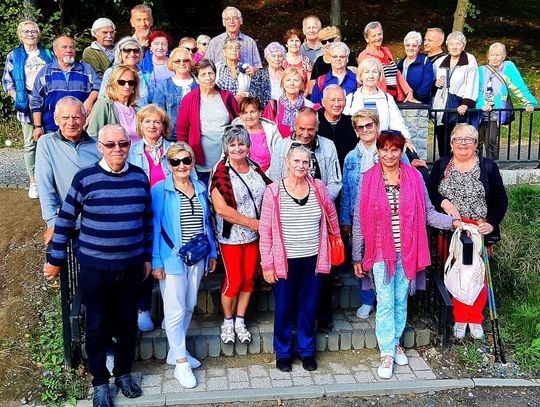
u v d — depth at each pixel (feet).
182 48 18.66
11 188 24.89
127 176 13.44
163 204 14.42
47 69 20.33
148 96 18.84
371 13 61.00
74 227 13.66
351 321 17.28
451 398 14.88
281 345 15.56
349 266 18.74
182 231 14.51
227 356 16.28
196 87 18.30
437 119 24.16
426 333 16.83
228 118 17.65
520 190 23.85
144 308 16.16
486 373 15.87
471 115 23.71
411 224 15.20
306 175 14.89
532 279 20.43
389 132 14.90
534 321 18.19
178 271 14.47
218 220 15.26
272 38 56.80
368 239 15.33
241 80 19.89
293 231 14.75
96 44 21.39
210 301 17.42
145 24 21.59
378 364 16.02
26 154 23.25
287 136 17.57
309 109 15.52
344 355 16.44
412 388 15.01
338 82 19.89
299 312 15.58
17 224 21.53
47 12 43.96
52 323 17.21
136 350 15.92
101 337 13.96
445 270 16.56
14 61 22.84
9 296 18.30
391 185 15.25
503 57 24.77
